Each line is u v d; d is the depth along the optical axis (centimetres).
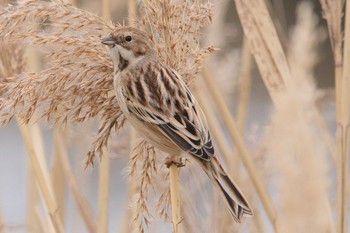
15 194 1636
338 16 865
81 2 1115
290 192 889
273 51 942
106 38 784
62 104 773
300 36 1017
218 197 1023
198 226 1020
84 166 794
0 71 923
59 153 1095
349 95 858
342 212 862
